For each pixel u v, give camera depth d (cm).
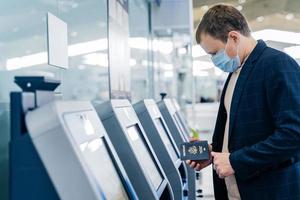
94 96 267
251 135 165
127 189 145
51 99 124
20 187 103
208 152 184
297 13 545
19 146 103
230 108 172
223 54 175
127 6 381
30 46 164
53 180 100
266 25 552
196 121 607
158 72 601
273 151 153
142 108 258
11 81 146
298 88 157
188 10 581
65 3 214
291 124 151
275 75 159
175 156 283
